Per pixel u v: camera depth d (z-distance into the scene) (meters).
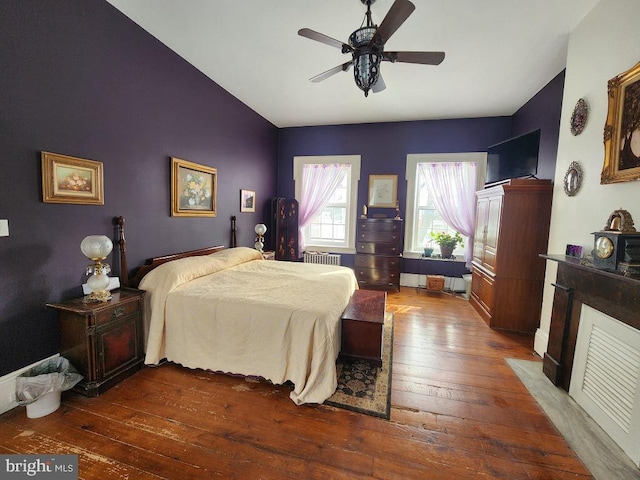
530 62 2.88
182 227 3.16
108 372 2.03
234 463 1.46
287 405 1.92
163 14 2.33
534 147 3.28
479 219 3.94
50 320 1.97
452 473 1.42
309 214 5.36
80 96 2.08
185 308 2.27
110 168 2.33
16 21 1.71
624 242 1.60
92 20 2.12
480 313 3.63
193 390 2.05
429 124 4.75
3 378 1.74
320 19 2.33
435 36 2.49
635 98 1.65
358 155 5.08
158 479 1.37
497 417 1.83
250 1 2.14
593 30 2.12
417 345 2.82
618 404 1.63
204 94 3.35
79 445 1.55
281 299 2.25
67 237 2.05
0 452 1.50
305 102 4.12
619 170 1.76
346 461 1.48
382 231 4.68
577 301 2.03
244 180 4.31
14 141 1.73
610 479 1.41
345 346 2.30
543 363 2.35
